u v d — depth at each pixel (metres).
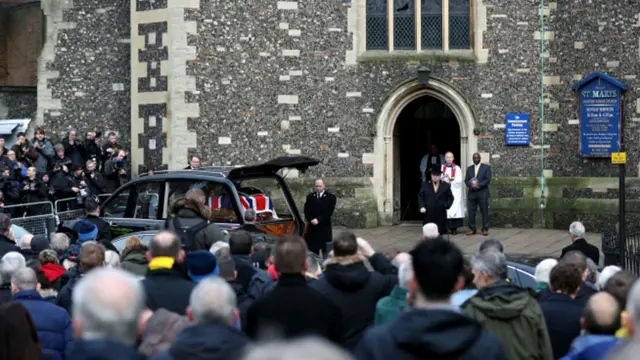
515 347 6.37
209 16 21.92
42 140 21.00
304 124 22.22
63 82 24.23
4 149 20.09
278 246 6.59
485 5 21.94
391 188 22.42
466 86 22.03
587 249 12.62
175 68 21.91
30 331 6.10
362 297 7.29
